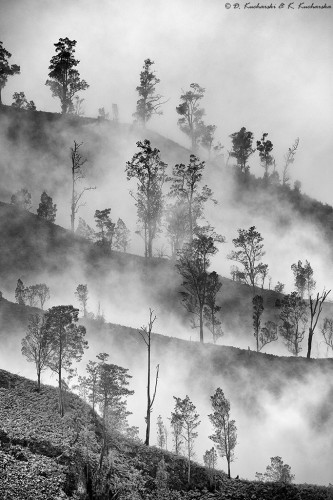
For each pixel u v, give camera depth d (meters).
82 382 34.53
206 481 33.62
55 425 32.44
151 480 31.22
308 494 32.16
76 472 26.48
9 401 34.38
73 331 38.12
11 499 22.61
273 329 72.81
